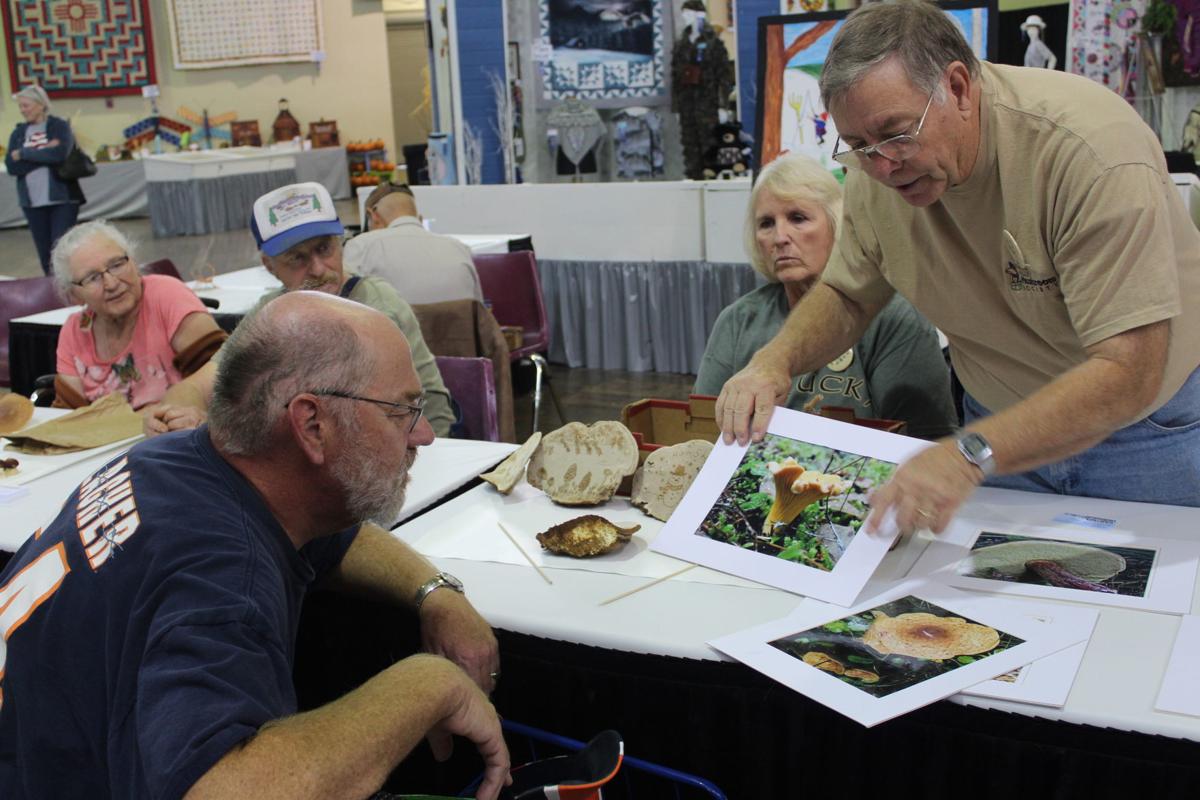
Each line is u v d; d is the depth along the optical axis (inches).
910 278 65.9
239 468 46.5
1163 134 224.8
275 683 41.3
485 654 54.7
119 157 512.4
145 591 42.0
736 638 51.8
